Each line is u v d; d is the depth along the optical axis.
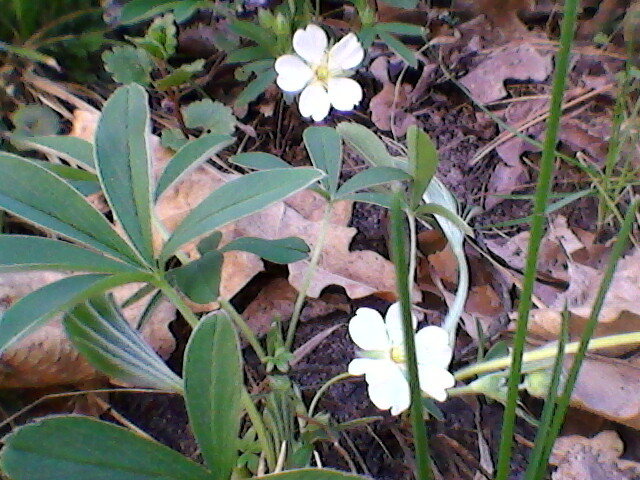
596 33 0.39
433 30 0.38
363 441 0.21
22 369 0.20
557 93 0.10
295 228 0.27
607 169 0.28
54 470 0.12
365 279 0.25
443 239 0.26
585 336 0.12
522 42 0.37
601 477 0.20
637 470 0.20
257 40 0.29
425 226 0.28
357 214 0.29
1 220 0.24
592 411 0.20
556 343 0.20
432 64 0.36
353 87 0.25
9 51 0.29
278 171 0.17
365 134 0.24
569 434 0.21
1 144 0.27
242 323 0.21
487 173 0.32
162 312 0.23
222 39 0.33
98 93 0.31
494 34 0.39
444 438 0.21
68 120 0.29
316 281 0.25
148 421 0.21
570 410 0.21
